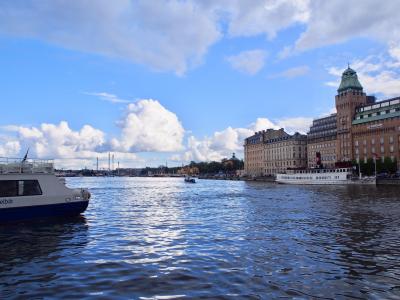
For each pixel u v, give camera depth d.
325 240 27.41
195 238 29.05
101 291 16.22
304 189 111.69
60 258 22.50
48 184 38.84
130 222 39.06
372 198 68.69
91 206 59.66
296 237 28.75
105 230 33.44
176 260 21.70
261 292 16.05
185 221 39.84
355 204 56.31
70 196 39.97
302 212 46.38
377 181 136.62
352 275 18.55
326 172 148.75
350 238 28.09
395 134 175.38
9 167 37.53
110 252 24.11
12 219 36.44
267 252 23.58
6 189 36.19
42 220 38.31
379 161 168.00
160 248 25.28
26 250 24.92
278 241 27.20
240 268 19.84
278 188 124.31
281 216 42.59
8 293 16.05
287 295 15.70
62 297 15.51
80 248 25.53
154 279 17.92
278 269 19.61
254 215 44.34
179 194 97.19
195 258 22.14
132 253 23.75
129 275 18.66
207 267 20.08
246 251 23.94
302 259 21.72
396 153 174.75
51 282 17.55
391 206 52.47
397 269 19.69
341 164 150.88
